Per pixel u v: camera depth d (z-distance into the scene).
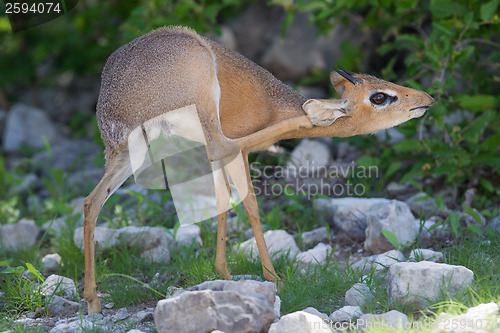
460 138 10.90
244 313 6.61
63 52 18.28
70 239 10.46
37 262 9.91
